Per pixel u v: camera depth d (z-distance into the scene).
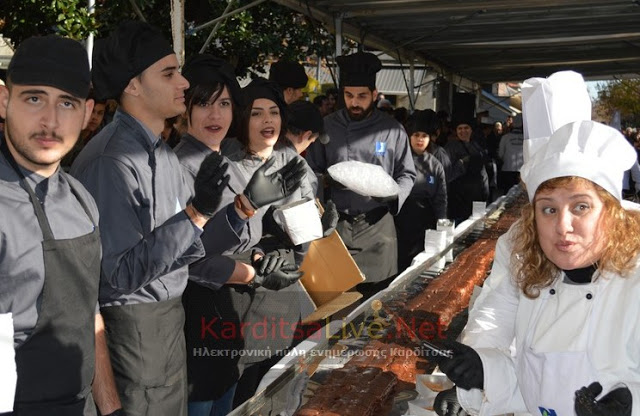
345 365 2.42
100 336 2.16
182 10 4.81
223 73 2.93
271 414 2.06
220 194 2.13
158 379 2.36
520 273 1.81
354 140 4.80
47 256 1.76
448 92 15.84
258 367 3.30
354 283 3.47
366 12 7.94
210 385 2.95
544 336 1.70
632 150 1.57
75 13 6.18
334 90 8.90
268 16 10.08
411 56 11.95
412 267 3.93
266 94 3.32
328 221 3.49
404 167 4.87
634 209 1.65
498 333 1.92
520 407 1.83
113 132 2.35
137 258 2.15
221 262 2.85
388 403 2.23
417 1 7.78
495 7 8.32
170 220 2.15
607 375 1.62
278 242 3.34
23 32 6.89
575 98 1.95
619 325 1.61
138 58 2.33
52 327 1.78
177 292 2.43
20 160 1.80
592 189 1.54
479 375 1.76
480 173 8.93
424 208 6.24
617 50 13.58
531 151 1.99
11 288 1.73
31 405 1.77
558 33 10.87
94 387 2.14
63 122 1.78
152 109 2.38
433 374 2.28
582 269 1.68
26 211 1.76
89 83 1.84
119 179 2.23
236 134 3.35
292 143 3.91
